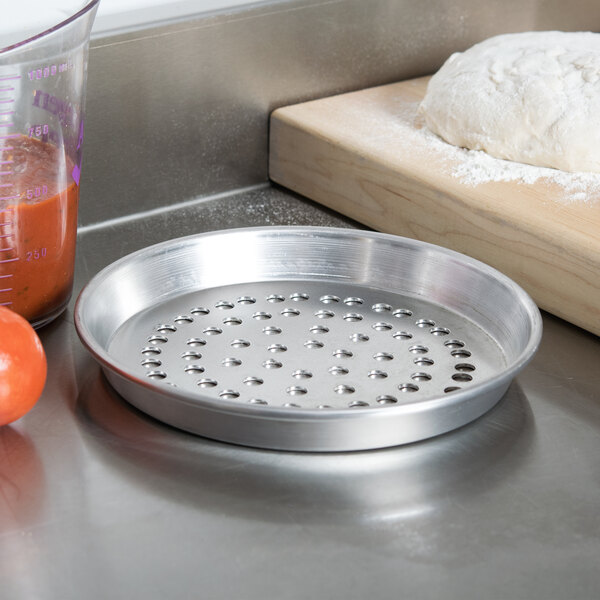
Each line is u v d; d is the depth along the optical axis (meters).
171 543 0.59
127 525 0.61
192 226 1.10
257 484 0.64
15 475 0.65
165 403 0.68
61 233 0.80
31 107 0.74
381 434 0.67
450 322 0.86
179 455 0.67
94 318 0.79
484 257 0.98
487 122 1.07
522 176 1.02
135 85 1.06
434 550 0.59
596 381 0.80
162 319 0.85
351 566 0.57
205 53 1.10
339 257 0.93
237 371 0.77
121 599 0.55
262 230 0.92
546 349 0.85
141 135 1.09
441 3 1.30
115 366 0.69
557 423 0.73
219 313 0.87
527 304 0.78
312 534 0.60
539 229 0.90
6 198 0.74
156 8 1.11
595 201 0.96
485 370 0.78
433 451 0.68
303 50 1.19
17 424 0.71
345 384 0.75
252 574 0.56
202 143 1.15
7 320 0.68
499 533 0.60
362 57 1.26
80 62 0.79
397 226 1.07
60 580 0.56
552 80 1.07
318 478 0.65
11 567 0.57
